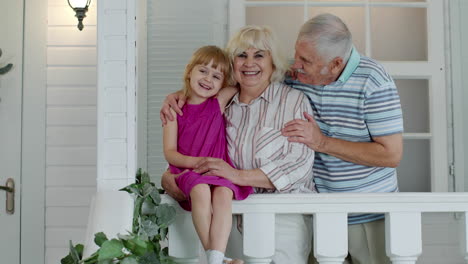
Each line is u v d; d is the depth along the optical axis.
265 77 2.40
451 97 3.62
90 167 3.59
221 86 2.45
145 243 1.89
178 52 3.54
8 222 3.57
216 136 2.35
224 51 2.42
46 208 3.58
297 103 2.39
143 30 3.54
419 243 2.24
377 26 3.69
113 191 2.15
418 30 3.71
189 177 2.18
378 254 2.50
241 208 2.22
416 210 2.24
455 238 3.54
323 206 2.22
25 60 3.61
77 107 3.61
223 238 2.09
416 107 3.70
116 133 2.24
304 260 2.37
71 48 3.61
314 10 3.64
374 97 2.39
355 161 2.41
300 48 2.40
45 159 3.59
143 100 3.52
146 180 2.34
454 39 3.63
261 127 2.35
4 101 3.60
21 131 3.60
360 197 2.23
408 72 3.62
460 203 2.26
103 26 2.26
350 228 2.52
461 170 3.59
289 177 2.26
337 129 2.45
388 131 2.39
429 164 3.66
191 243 2.26
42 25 3.62
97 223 2.04
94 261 1.87
